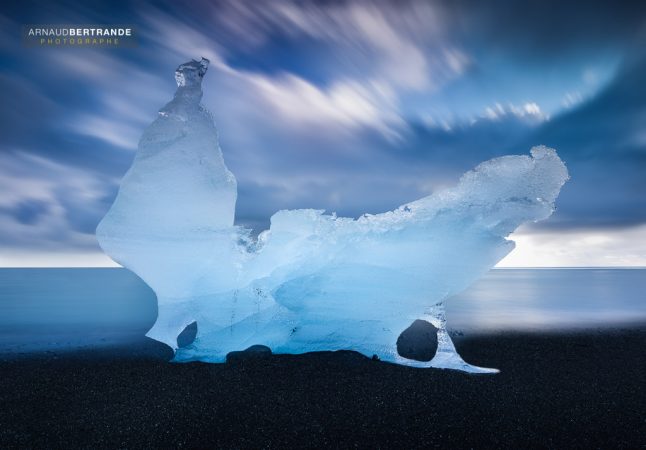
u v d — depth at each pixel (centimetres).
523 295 1499
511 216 605
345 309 651
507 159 621
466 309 1143
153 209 644
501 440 341
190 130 662
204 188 660
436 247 626
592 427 366
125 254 642
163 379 509
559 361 593
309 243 655
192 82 685
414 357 650
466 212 617
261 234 718
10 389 466
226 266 660
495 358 611
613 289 1770
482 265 629
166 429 363
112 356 621
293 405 421
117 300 1363
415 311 643
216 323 661
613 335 768
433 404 424
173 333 656
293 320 665
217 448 329
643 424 372
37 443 336
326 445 333
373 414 398
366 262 640
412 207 648
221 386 483
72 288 1812
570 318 977
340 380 508
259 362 595
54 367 556
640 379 507
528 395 450
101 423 376
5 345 691
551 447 329
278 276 663
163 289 659
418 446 331
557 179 601
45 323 919
